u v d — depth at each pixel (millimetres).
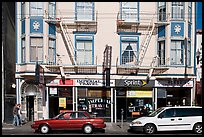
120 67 22312
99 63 22609
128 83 22359
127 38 22781
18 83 22094
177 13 22531
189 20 22844
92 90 22672
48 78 22125
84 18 22688
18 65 22078
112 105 22531
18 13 22156
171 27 22328
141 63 22672
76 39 22594
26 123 21516
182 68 22297
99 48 22656
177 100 22922
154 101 22688
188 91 23016
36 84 22406
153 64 22672
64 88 22531
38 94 22438
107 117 22531
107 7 22688
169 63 22172
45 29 21875
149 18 22812
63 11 22562
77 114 17281
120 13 22656
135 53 22828
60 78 22266
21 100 22203
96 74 22453
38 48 21828
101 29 22688
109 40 22688
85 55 22688
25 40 21672
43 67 21609
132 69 22484
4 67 22281
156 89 22688
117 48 22672
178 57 22469
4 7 22359
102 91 22703
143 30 22938
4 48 22312
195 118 16969
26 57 21594
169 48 22172
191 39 23016
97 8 22656
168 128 16844
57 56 22453
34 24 21734
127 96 22734
